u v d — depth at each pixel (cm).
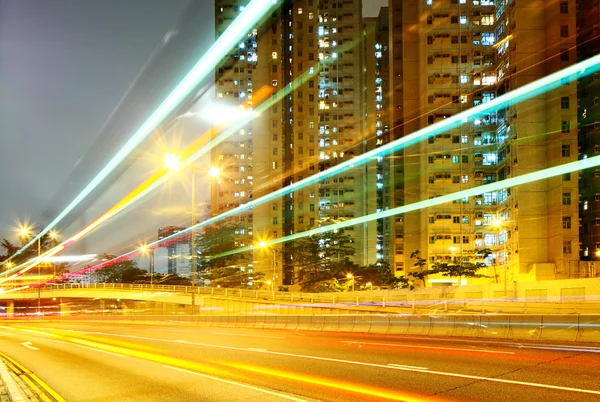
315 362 1462
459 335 2211
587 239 9075
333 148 12381
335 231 10075
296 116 12419
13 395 999
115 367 1572
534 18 8750
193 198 4191
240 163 13012
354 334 2550
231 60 13262
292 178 12350
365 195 12744
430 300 5428
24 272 13238
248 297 6606
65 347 2347
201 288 7262
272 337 2459
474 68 9988
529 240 8362
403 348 1742
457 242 9762
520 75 8738
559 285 3988
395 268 12094
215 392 1087
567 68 8362
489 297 4797
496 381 1074
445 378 1129
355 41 12706
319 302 6003
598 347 1627
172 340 2455
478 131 9856
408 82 11225
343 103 12538
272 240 12100
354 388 1062
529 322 1977
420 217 10725
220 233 10419
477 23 10062
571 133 8225
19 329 4212
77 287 9312
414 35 11244
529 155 8531
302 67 12538
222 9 13388
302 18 12619
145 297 8088
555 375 1124
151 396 1078
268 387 1116
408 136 11112
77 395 1129
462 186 9844
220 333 2873
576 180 8112
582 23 9594
